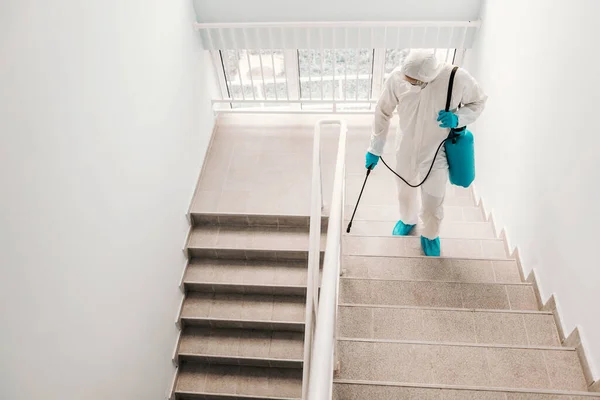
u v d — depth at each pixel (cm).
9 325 203
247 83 534
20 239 210
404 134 291
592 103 222
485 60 411
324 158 480
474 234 386
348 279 308
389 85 273
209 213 434
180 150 409
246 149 493
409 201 343
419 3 432
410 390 209
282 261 434
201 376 406
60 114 238
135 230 323
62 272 241
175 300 405
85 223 262
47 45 229
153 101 349
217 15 447
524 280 312
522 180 318
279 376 402
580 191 234
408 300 297
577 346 235
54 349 234
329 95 547
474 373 227
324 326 135
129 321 317
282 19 450
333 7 439
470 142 283
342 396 209
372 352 234
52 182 233
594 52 222
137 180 325
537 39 293
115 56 292
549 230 273
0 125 198
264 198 446
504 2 361
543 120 281
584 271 231
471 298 296
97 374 275
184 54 416
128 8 308
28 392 213
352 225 397
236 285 419
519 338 258
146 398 346
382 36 458
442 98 262
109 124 286
